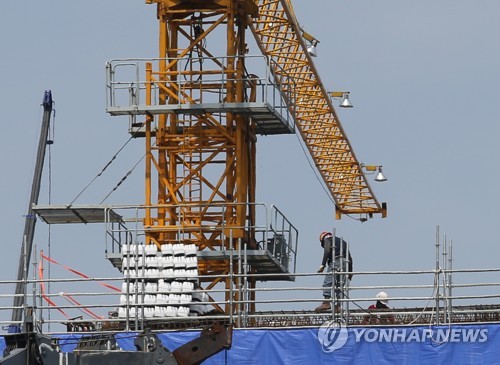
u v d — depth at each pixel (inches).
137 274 5216.5
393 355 4960.6
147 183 5920.3
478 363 4936.0
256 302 5012.3
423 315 5019.7
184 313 5241.1
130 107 5841.5
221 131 5949.8
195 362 4010.8
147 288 5300.2
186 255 5398.6
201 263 5812.0
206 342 4020.7
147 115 5944.9
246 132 5979.3
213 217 5930.1
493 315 5019.7
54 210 5856.3
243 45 6087.6
